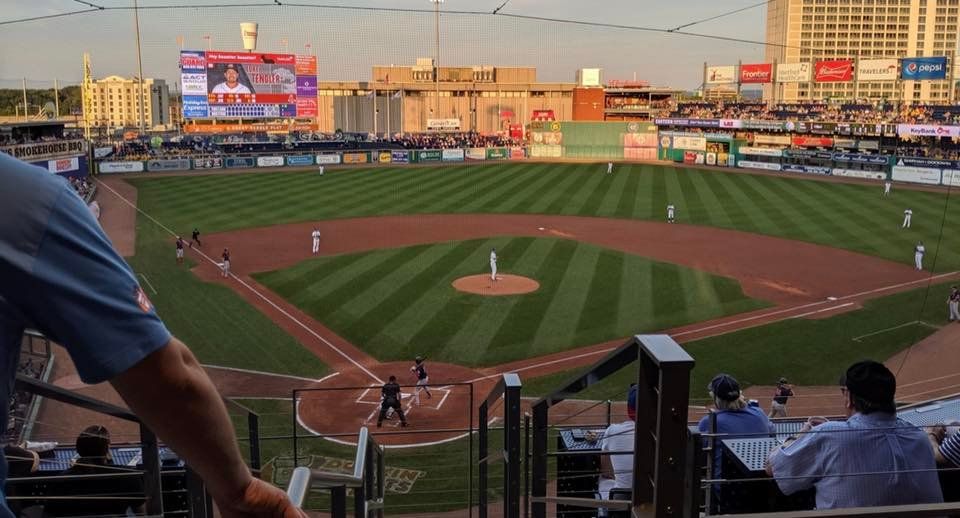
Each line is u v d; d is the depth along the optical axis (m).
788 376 22.06
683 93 135.25
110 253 1.67
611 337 25.34
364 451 4.29
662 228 46.47
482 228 46.25
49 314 1.53
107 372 1.56
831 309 28.97
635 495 2.74
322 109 120.00
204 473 1.81
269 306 29.28
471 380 21.69
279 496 2.00
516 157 92.81
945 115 77.75
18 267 1.49
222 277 34.16
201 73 80.44
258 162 81.88
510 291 30.91
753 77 96.94
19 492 5.30
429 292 30.80
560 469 7.68
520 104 122.56
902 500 4.23
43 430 16.94
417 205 56.00
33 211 1.53
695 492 2.67
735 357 23.58
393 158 88.12
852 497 4.24
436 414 19.42
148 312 1.67
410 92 120.62
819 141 81.06
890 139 76.88
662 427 2.52
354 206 55.56
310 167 82.88
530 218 50.16
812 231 45.19
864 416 4.58
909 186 65.38
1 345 1.55
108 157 76.44
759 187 65.19
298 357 23.66
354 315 27.81
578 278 33.34
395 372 22.38
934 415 6.14
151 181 70.06
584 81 122.88
